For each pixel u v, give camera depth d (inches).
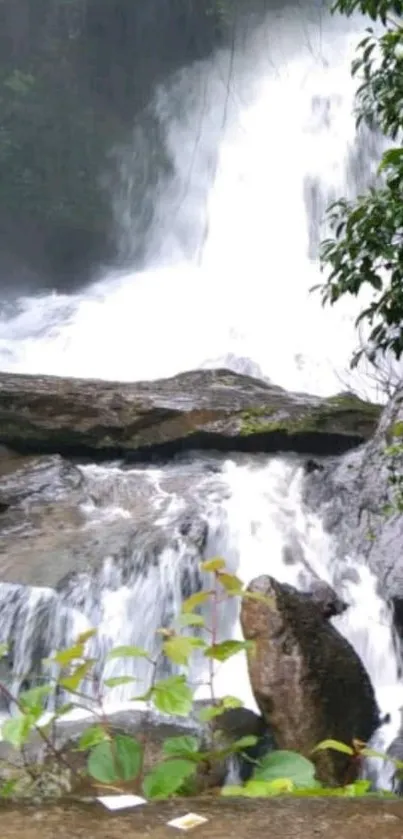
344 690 197.9
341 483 283.0
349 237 197.6
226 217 770.8
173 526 270.5
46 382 352.8
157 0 858.1
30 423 334.3
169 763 86.2
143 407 339.6
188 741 91.2
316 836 75.8
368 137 717.3
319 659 198.4
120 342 561.6
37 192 795.4
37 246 791.1
